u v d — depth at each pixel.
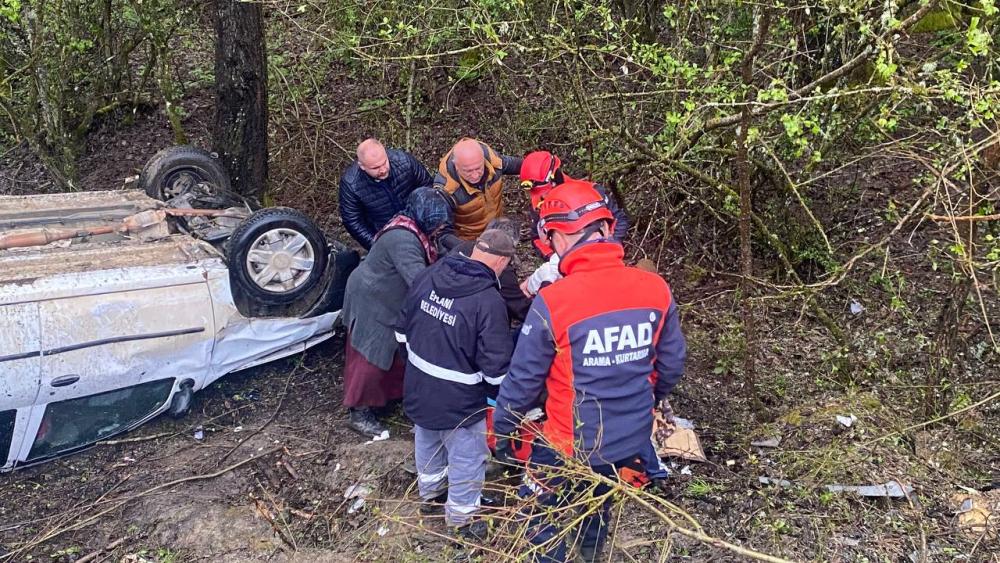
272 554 3.38
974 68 3.77
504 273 3.83
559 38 4.04
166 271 3.85
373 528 3.48
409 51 5.71
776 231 5.03
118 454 3.99
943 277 5.02
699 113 3.53
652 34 5.29
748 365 3.89
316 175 6.38
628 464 2.69
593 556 2.90
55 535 3.51
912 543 3.19
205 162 5.18
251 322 4.12
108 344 3.70
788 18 4.49
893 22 2.97
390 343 3.85
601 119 4.59
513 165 4.45
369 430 4.05
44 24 6.04
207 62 8.12
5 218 4.36
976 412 4.01
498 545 2.97
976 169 3.57
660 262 5.46
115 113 7.58
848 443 3.74
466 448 3.20
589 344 2.54
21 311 3.49
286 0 5.58
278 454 3.99
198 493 3.74
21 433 3.71
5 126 7.13
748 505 3.43
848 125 4.20
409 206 3.71
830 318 4.35
